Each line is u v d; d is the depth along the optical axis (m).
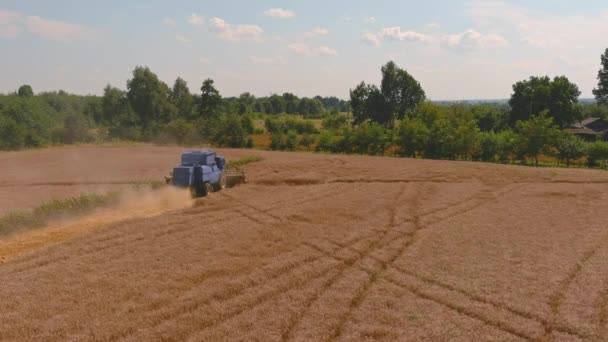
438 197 24.52
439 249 15.10
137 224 18.17
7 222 17.88
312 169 36.12
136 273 12.66
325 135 62.94
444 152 52.72
